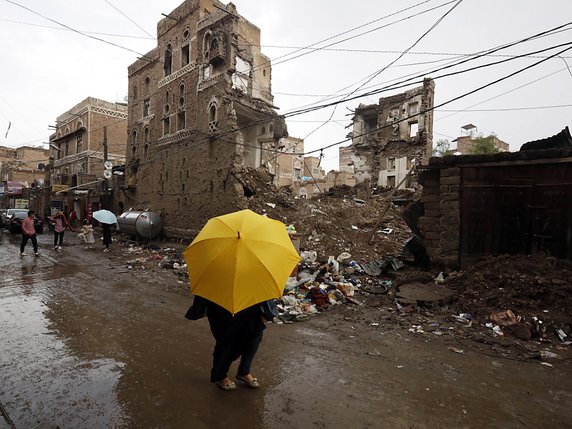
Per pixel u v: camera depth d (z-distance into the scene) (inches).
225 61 570.9
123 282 358.3
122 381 149.8
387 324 228.2
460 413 127.1
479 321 221.5
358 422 121.0
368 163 1173.7
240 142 565.0
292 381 151.3
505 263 262.5
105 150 969.5
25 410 127.2
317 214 573.9
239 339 139.6
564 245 260.2
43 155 1990.7
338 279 333.4
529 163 274.2
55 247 585.3
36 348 185.9
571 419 124.3
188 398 135.9
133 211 716.0
